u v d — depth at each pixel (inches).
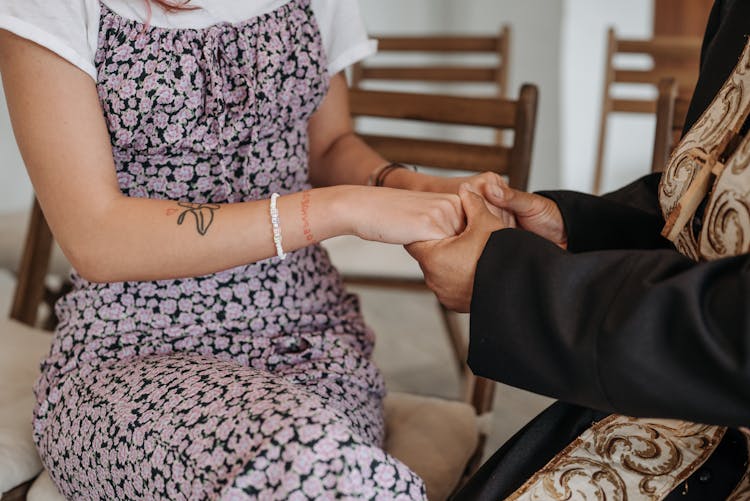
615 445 33.8
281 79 42.4
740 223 30.4
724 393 26.7
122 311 41.4
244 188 42.4
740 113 32.5
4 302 80.1
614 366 28.0
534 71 142.8
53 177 36.6
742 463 32.4
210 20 39.9
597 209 39.8
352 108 58.6
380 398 43.9
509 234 33.0
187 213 36.9
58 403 40.1
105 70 38.6
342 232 36.9
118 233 36.6
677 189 35.3
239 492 29.4
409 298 109.0
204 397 33.9
